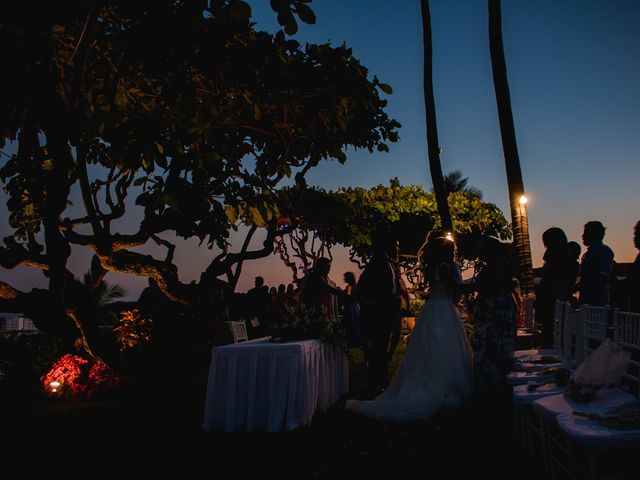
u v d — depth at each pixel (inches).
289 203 289.1
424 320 272.2
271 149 315.6
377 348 322.0
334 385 292.4
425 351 267.7
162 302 363.6
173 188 223.1
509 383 201.5
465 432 220.1
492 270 260.5
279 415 233.3
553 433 180.2
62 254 268.4
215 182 244.4
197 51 228.4
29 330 404.5
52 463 201.5
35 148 289.0
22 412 292.5
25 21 206.7
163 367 331.0
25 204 335.6
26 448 222.7
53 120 234.8
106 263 328.2
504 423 231.9
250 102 259.4
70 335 355.3
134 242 311.3
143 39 204.5
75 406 306.3
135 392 324.8
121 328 347.9
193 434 238.7
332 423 245.0
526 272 478.3
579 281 267.3
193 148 251.0
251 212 247.6
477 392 256.1
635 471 150.3
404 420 244.4
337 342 290.8
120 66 227.5
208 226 256.4
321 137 296.0
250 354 239.0
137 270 335.9
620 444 115.6
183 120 228.5
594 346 207.9
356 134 310.8
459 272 277.9
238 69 240.7
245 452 206.2
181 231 289.1
